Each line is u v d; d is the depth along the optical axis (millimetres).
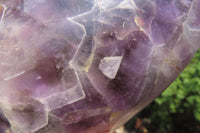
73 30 182
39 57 182
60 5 185
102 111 198
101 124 205
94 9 185
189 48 210
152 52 192
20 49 182
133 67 190
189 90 482
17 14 188
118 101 197
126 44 187
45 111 188
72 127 198
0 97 185
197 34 210
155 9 191
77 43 181
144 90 201
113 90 193
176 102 500
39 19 184
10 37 184
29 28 184
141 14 188
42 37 182
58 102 187
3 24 188
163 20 193
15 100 186
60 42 181
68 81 184
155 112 552
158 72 200
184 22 200
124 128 563
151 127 591
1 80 183
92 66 185
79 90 186
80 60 183
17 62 182
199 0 206
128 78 192
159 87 211
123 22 185
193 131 592
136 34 187
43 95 185
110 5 186
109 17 185
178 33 198
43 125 191
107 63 186
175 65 208
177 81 469
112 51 185
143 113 580
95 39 183
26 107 187
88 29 182
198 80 468
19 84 183
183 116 580
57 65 182
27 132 192
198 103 517
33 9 186
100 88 189
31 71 182
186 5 200
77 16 183
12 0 193
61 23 182
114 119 209
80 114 194
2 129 194
